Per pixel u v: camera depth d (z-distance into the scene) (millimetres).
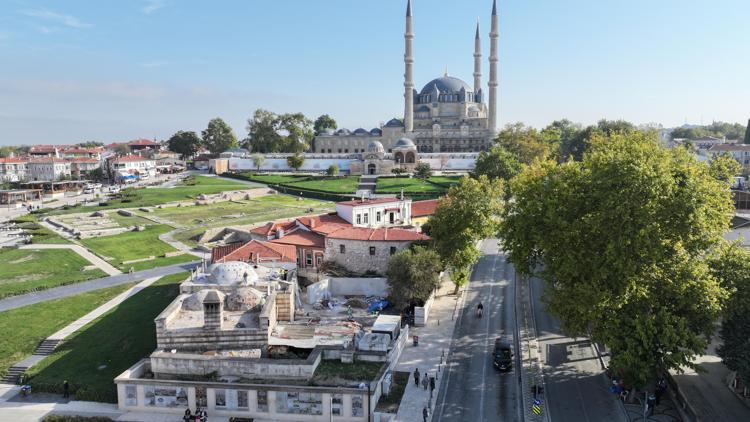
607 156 52344
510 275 86188
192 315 56188
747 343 43562
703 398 46750
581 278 49844
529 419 44688
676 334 43844
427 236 81438
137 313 69438
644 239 45906
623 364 44438
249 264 71250
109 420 46688
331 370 50281
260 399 46812
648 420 44281
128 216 141500
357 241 77062
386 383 48469
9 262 96438
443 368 54031
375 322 58812
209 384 47219
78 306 73812
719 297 45594
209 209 151500
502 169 148375
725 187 54000
